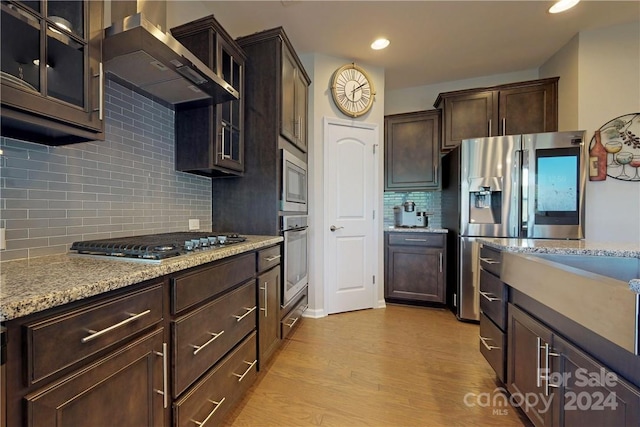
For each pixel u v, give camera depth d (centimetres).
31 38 91
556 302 108
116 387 81
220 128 189
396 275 323
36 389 63
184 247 127
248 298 157
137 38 114
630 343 75
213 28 173
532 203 252
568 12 231
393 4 219
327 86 290
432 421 143
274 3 216
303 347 220
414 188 341
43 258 112
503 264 155
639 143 246
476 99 310
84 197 134
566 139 246
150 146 171
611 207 252
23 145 111
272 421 142
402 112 378
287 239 218
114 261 106
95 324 76
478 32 255
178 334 104
